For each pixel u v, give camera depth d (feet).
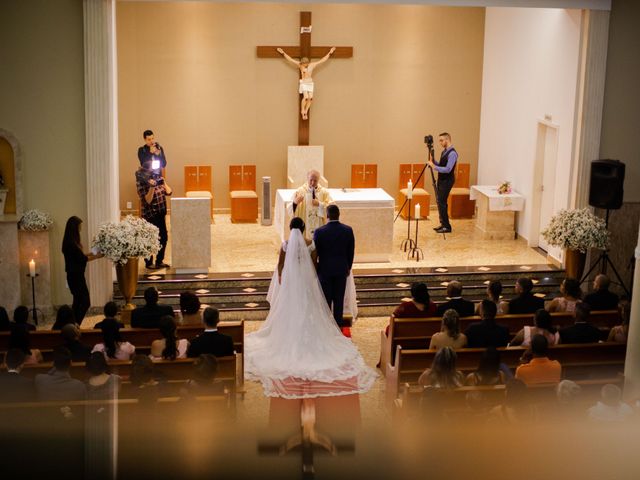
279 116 51.44
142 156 40.37
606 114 40.52
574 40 40.96
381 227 42.75
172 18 49.29
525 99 46.62
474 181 53.83
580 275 40.32
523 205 47.32
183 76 50.03
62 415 21.88
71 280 34.88
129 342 29.68
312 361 31.73
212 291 39.19
